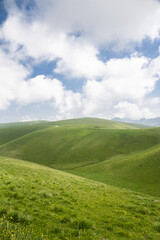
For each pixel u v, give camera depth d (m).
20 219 7.49
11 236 5.63
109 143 97.75
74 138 118.50
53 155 92.62
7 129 194.12
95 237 7.44
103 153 85.00
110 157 78.69
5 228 6.21
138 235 8.52
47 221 8.20
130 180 42.03
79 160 81.31
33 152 99.12
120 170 51.41
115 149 87.88
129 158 61.84
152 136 99.75
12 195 11.09
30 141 119.38
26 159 90.12
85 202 13.26
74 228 8.02
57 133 136.12
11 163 31.91
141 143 90.81
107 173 51.69
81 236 7.27
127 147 88.19
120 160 63.66
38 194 12.82
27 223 7.45
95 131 133.75
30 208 9.57
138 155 62.44
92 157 82.44
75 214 9.80
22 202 10.26
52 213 9.41
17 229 6.45
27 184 15.80
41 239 6.27
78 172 58.53
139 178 42.09
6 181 15.20
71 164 77.31
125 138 103.00
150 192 32.12
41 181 19.09
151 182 38.00
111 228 8.82
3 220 7.05
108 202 14.48
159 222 10.70
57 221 8.44
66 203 12.09
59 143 110.50
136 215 11.75
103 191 20.11
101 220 9.80
